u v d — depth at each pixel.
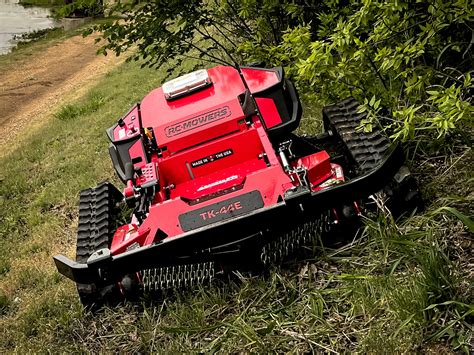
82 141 13.43
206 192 5.38
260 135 5.64
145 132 5.89
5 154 16.50
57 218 8.98
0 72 29.66
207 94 6.16
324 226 5.15
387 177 4.80
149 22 8.82
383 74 6.17
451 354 3.73
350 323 4.29
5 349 5.76
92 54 30.28
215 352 4.47
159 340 4.90
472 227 4.27
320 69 5.68
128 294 5.38
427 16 5.62
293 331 4.41
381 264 4.71
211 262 5.06
